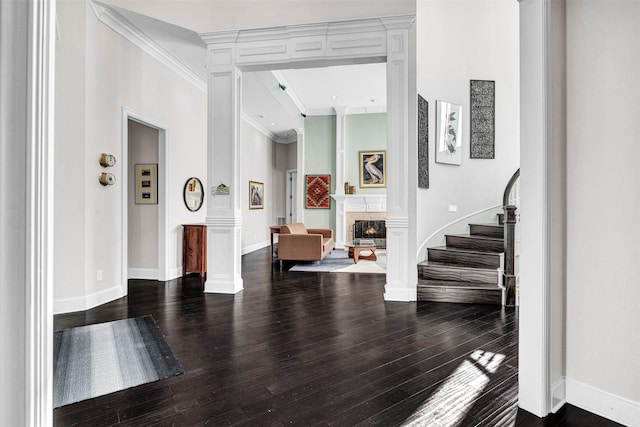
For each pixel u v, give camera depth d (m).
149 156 5.14
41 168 1.01
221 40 4.36
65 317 3.40
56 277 3.52
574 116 1.89
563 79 1.92
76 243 3.62
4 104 0.96
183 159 5.48
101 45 3.88
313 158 9.54
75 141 3.60
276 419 1.75
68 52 3.54
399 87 4.06
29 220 0.98
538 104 1.82
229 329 3.09
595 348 1.82
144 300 4.05
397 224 4.08
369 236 9.16
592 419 1.77
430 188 5.05
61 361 2.42
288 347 2.68
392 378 2.19
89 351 2.59
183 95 5.45
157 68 4.84
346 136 9.38
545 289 1.80
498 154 5.56
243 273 5.80
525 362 1.86
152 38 4.52
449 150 5.26
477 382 2.14
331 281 5.16
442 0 5.25
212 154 4.40
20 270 0.98
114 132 4.07
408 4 4.02
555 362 1.87
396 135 4.08
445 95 5.25
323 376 2.21
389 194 4.11
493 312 3.62
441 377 2.20
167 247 5.11
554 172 1.87
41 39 1.01
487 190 5.52
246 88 6.16
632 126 1.68
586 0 1.84
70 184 3.58
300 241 6.38
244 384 2.11
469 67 5.47
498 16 5.59
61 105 3.51
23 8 0.99
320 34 4.19
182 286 4.75
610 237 1.76
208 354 2.55
